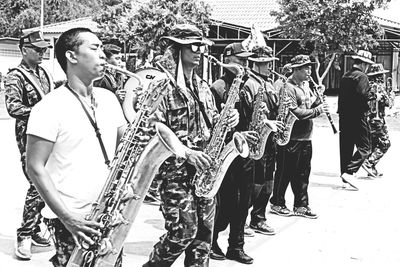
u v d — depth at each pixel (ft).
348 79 32.32
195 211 14.21
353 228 24.57
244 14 110.93
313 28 78.89
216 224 19.39
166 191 14.12
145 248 20.75
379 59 110.42
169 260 14.35
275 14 83.56
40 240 20.40
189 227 14.07
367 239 22.94
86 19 118.21
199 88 15.46
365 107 32.45
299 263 19.83
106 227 10.92
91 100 11.18
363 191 32.58
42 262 18.80
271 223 25.07
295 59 25.08
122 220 11.08
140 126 11.69
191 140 14.82
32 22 160.86
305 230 24.08
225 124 15.55
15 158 41.52
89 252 10.83
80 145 10.77
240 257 19.53
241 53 19.49
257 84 20.62
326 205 28.84
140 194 11.44
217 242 21.22
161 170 14.11
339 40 78.69
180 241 14.10
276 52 103.24
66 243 11.13
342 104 32.63
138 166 11.44
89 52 10.85
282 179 26.21
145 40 57.52
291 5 80.43
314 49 81.00
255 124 20.01
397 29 102.68
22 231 19.16
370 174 37.01
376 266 19.76
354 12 77.97
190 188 14.20
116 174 11.11
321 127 72.54
